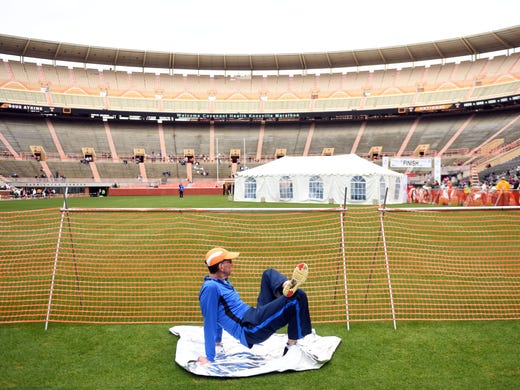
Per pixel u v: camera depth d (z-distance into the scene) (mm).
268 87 61375
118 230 11945
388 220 13328
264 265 7625
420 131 51094
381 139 51562
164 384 3449
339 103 56375
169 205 22578
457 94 51500
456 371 3658
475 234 10938
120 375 3621
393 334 4555
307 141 53656
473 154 44125
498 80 51094
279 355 3992
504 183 20344
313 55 57625
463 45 52625
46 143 48188
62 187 42344
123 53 56594
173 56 57875
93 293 6141
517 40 50219
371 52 56188
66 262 8078
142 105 56219
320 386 3391
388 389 3342
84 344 4324
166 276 7035
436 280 6715
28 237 11117
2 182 39188
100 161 47875
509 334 4539
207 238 10398
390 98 54906
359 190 23734
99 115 52188
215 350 3918
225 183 40312
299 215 14578
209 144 54219
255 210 5172
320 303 5633
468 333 4574
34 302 5766
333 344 4176
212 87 61344
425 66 57719
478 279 6785
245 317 3807
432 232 11266
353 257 8281
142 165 48531
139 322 4969
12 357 4004
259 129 56906
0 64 53562
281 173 25656
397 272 7184
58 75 56250
